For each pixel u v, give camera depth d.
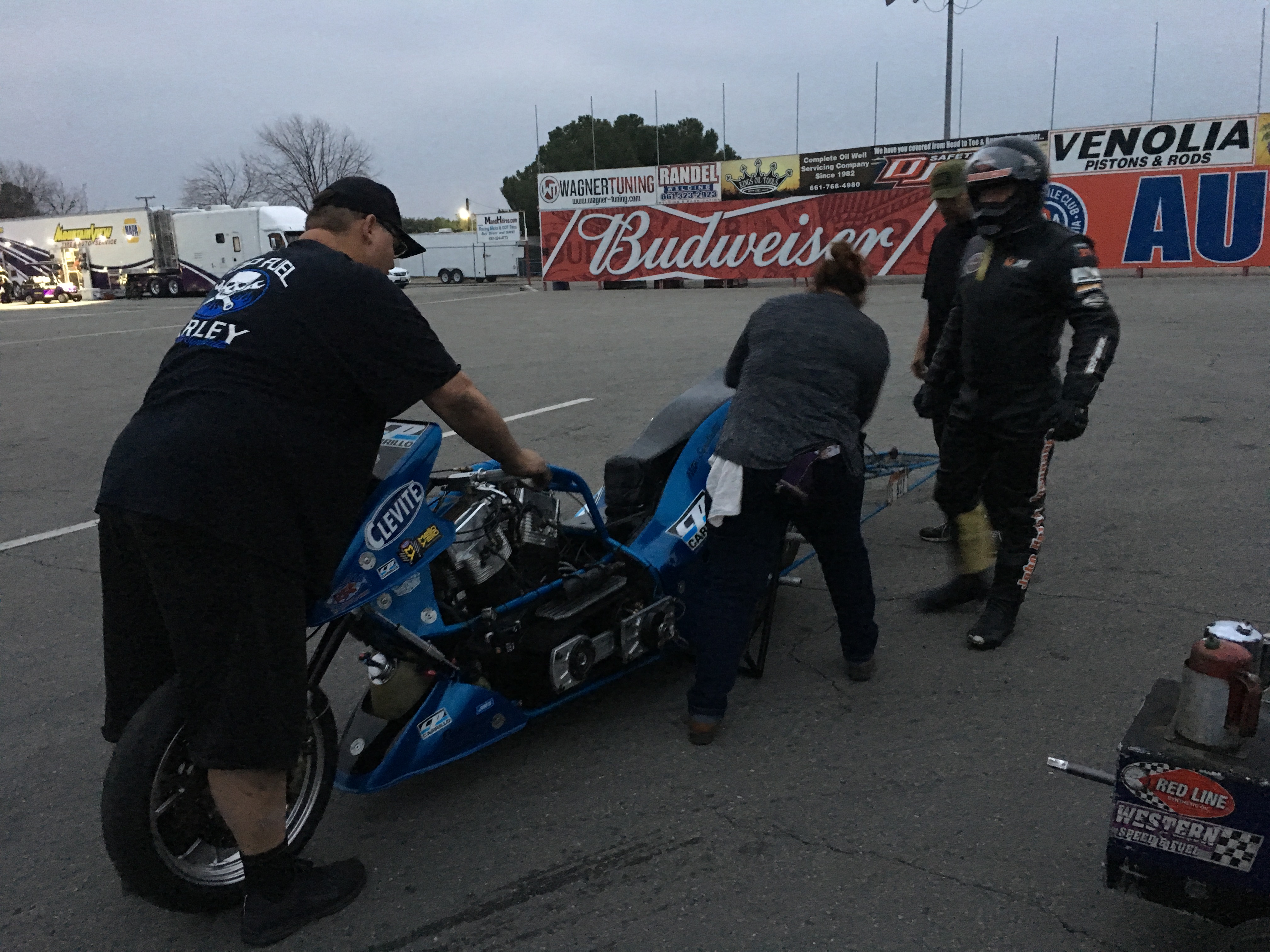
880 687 3.59
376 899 2.57
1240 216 21.88
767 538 3.21
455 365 2.46
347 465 2.33
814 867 2.59
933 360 4.22
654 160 62.28
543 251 29.89
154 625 2.40
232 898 2.53
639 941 2.35
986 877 2.51
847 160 25.45
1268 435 6.74
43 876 2.77
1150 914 2.35
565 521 3.80
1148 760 1.94
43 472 7.71
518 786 3.07
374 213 2.58
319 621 2.47
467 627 2.92
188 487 2.11
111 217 38.44
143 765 2.29
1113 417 7.59
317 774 2.71
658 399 9.45
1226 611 4.01
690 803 2.92
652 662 3.56
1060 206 23.47
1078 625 3.99
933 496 4.20
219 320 2.28
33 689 3.94
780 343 3.19
